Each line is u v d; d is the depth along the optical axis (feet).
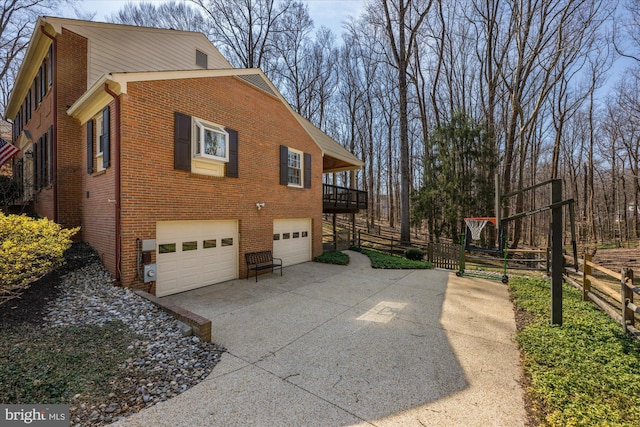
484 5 57.41
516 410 9.38
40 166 32.94
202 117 24.62
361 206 55.42
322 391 10.46
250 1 70.44
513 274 32.07
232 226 28.02
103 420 8.64
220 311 19.29
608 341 13.67
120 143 19.54
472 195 51.03
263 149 31.09
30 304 15.66
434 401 9.89
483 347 14.14
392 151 104.47
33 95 37.70
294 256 36.94
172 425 8.58
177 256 23.22
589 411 8.75
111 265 20.79
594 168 88.07
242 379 11.20
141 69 33.37
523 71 54.65
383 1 52.90
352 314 18.95
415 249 44.21
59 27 27.53
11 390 9.31
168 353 12.66
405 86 53.72
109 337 13.33
